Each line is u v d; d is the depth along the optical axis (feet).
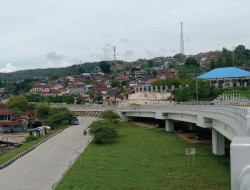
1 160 163.32
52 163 148.56
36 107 368.68
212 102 266.57
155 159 150.82
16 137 282.15
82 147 185.88
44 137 234.79
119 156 156.76
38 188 111.24
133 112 326.24
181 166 136.67
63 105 459.73
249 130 33.53
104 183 112.06
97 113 385.29
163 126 289.12
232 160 22.68
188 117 214.90
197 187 107.24
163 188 106.63
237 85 380.37
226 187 106.52
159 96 386.52
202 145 194.49
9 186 114.93
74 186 109.09
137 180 115.75
